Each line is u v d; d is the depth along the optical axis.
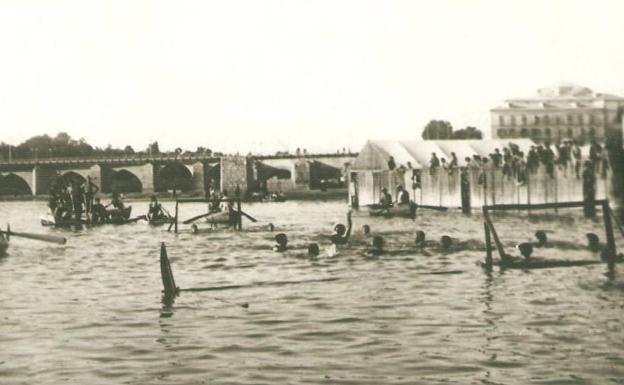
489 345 14.73
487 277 23.50
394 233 40.72
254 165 111.00
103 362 13.95
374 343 15.00
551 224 44.81
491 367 13.17
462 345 14.74
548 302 19.06
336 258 29.83
